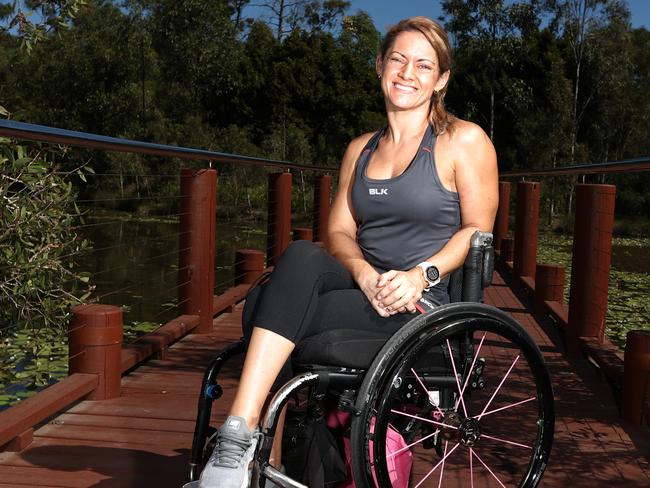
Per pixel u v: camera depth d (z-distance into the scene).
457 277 1.85
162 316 6.95
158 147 3.16
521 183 6.40
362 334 1.66
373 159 1.93
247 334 1.72
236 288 5.21
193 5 29.23
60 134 2.29
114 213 21.78
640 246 18.03
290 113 32.28
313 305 1.62
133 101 28.52
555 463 2.42
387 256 1.87
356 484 1.57
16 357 4.27
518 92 26.89
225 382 3.25
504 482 2.24
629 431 2.74
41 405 2.51
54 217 4.38
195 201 4.09
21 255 4.11
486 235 1.74
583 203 3.77
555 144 24.61
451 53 1.91
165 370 3.42
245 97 32.56
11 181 4.16
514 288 6.32
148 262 11.92
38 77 28.41
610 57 27.27
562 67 26.27
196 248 4.10
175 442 2.52
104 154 23.42
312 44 34.75
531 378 3.38
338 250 1.88
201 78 30.44
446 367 1.72
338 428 1.79
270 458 1.62
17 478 2.19
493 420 2.79
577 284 3.83
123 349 3.37
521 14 25.55
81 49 28.56
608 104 27.34
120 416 2.76
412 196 1.83
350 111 33.28
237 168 24.06
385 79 1.90
